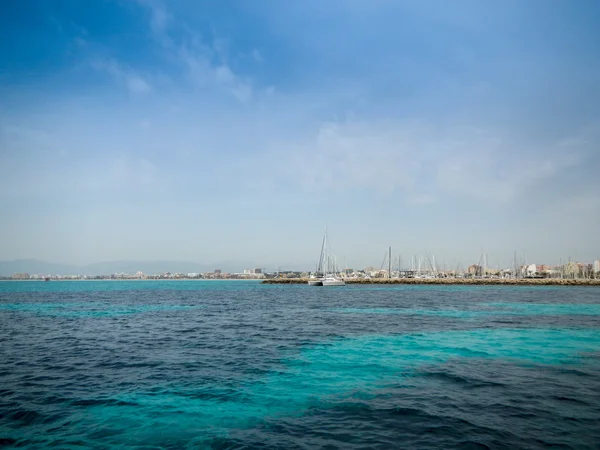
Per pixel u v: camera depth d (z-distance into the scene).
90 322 40.06
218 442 10.76
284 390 15.53
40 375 18.12
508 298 78.44
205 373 18.36
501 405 13.62
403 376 17.67
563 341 27.22
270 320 41.03
